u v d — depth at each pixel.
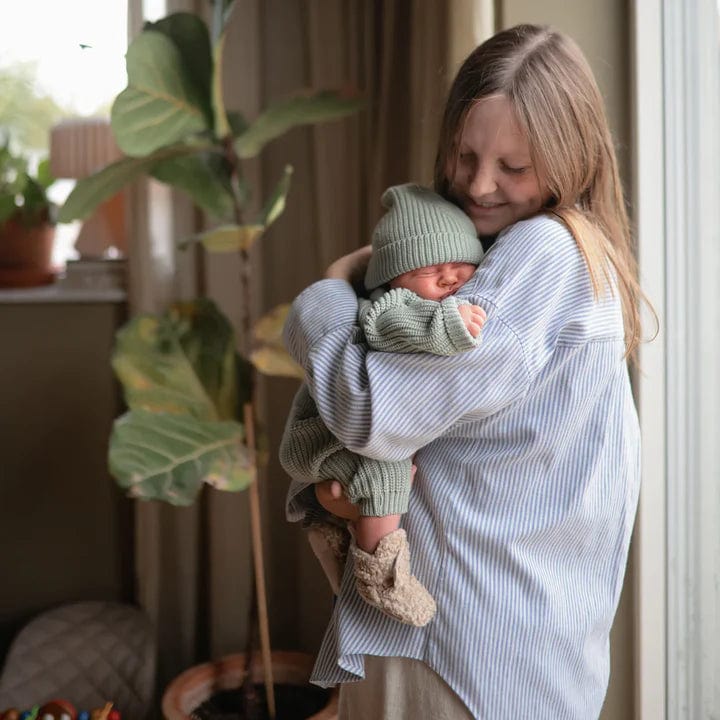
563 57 1.06
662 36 1.61
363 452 0.97
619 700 1.74
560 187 1.05
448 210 1.07
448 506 1.05
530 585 1.05
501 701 1.04
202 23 1.90
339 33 2.25
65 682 2.17
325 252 2.31
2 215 2.61
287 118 1.99
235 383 2.04
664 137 1.62
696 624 1.67
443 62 1.78
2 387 2.49
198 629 2.55
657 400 1.64
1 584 2.54
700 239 1.61
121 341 2.01
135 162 1.93
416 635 1.07
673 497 1.67
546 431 1.03
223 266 2.44
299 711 2.10
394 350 0.94
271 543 2.50
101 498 2.54
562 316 1.01
